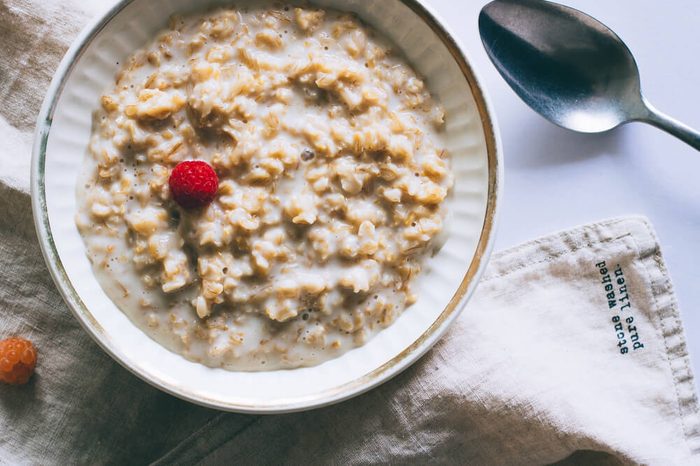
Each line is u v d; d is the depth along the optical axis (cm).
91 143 40
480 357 44
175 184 39
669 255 46
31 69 45
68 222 40
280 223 40
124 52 40
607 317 46
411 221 41
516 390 44
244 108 40
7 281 46
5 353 45
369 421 45
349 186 40
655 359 46
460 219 41
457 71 40
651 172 46
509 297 46
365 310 41
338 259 40
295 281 40
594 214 46
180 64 40
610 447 44
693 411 45
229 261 40
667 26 46
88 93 40
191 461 46
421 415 45
